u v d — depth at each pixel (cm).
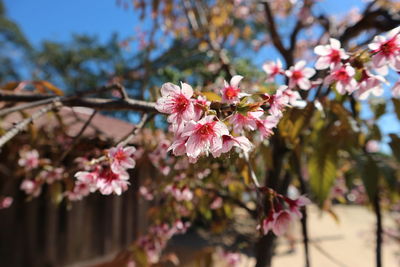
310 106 25
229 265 54
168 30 91
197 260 44
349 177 39
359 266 133
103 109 24
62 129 43
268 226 20
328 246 160
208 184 47
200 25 71
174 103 17
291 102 23
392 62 18
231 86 18
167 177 42
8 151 62
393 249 152
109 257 111
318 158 27
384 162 29
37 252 92
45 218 94
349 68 20
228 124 19
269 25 60
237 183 48
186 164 39
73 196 39
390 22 42
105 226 112
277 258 132
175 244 138
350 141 27
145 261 49
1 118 38
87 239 106
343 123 27
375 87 21
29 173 54
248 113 17
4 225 85
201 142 16
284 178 47
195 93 18
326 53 21
